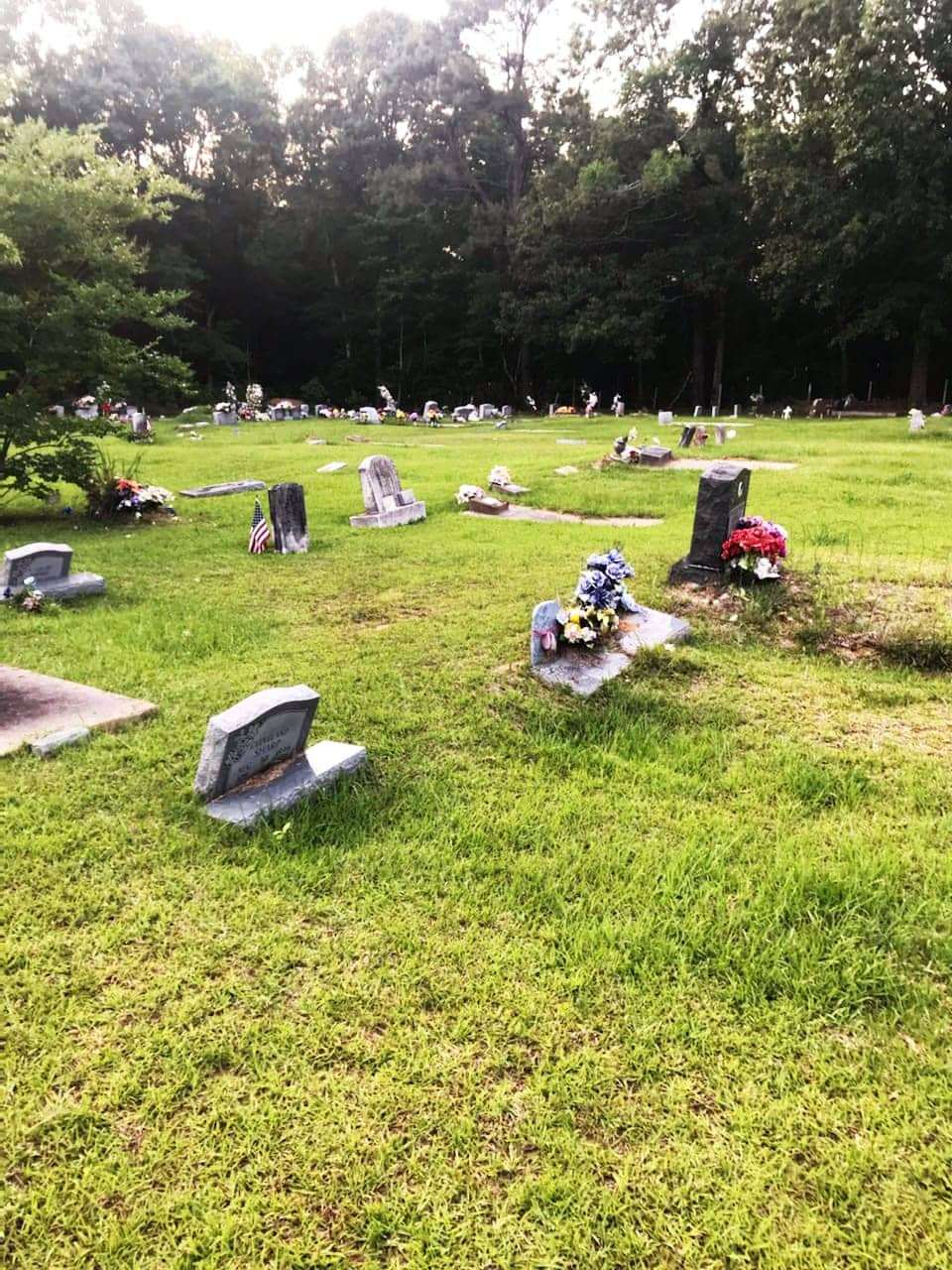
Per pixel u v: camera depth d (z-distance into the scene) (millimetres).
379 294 44094
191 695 5125
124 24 39438
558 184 37531
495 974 2807
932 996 2740
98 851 3469
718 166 35125
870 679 5508
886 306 30531
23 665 5691
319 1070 2434
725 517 6953
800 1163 2176
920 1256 1940
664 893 3240
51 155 10805
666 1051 2512
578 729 4746
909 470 14086
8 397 10969
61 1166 2143
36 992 2689
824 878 3312
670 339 43531
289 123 44281
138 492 11594
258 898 3193
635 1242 1960
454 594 7344
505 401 46719
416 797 3963
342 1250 1948
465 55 40000
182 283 40062
